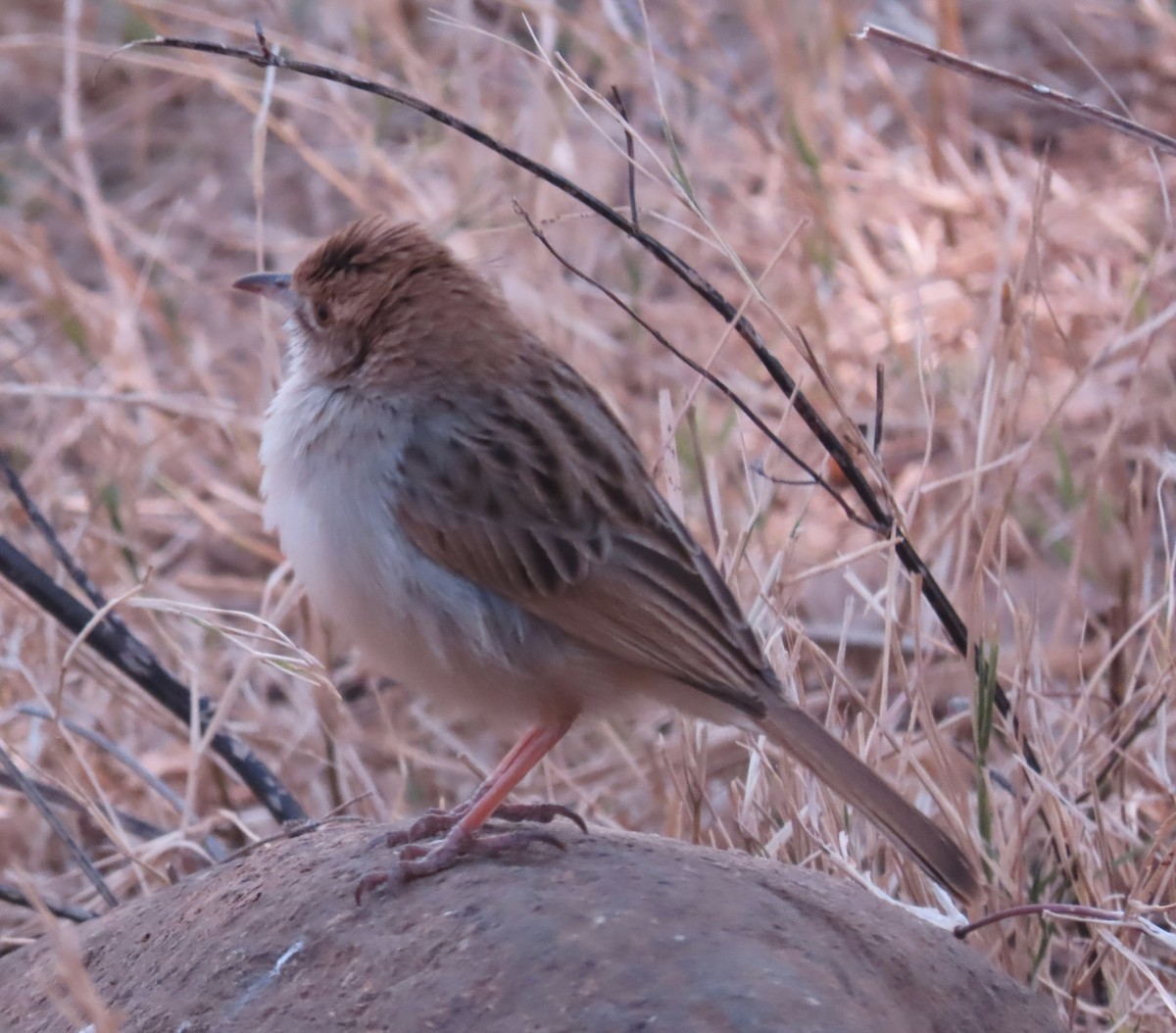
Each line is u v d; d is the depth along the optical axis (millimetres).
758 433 15016
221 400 15180
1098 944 8867
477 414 8234
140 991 7254
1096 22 19469
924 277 15836
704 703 8352
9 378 16125
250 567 15141
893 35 9023
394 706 13602
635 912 6750
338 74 8672
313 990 6801
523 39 18500
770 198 16734
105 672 11578
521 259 15570
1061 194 16703
